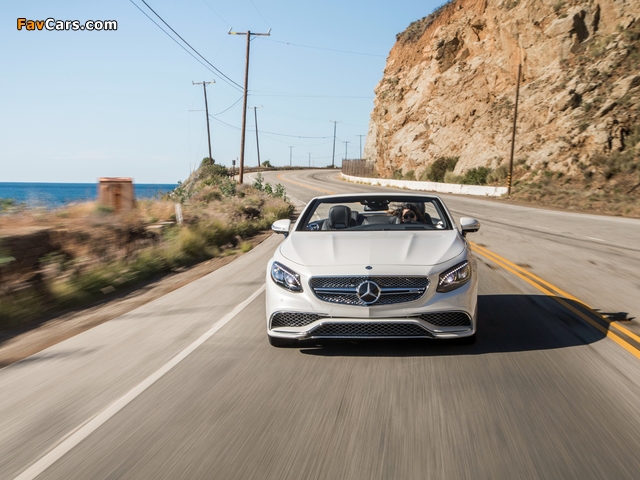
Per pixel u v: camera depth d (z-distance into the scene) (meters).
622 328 6.08
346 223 6.40
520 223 21.09
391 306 4.83
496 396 4.10
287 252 5.46
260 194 35.19
